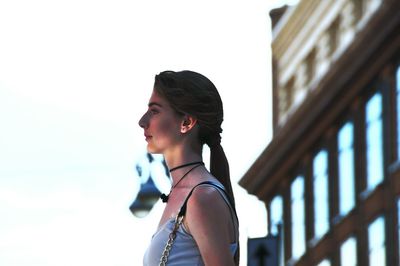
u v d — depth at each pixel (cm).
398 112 3988
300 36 4806
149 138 442
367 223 4147
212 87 442
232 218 427
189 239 422
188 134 437
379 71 4109
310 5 4681
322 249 4503
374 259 4066
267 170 4941
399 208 3953
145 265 430
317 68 4562
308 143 4666
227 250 418
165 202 440
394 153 4012
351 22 4247
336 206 4375
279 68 4969
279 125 4872
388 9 3994
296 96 4772
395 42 3991
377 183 4069
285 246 4838
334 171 4441
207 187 424
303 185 4716
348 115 4347
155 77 442
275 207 4975
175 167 437
